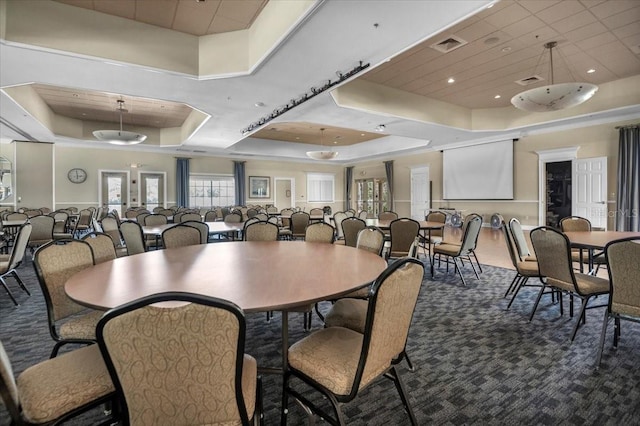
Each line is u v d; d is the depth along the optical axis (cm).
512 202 933
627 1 389
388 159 1334
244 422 104
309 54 395
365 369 124
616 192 727
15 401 103
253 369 131
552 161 845
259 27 415
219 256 242
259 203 1371
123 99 735
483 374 208
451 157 1071
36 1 368
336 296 143
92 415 172
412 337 264
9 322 299
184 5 391
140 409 96
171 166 1182
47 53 381
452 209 1034
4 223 554
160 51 438
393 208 1303
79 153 1032
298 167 1468
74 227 684
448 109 805
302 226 660
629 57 546
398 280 126
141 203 1125
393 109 695
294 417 170
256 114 666
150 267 202
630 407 174
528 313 318
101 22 401
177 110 834
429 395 186
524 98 453
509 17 421
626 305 210
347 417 168
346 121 736
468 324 291
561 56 538
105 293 145
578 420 164
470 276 469
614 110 667
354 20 323
